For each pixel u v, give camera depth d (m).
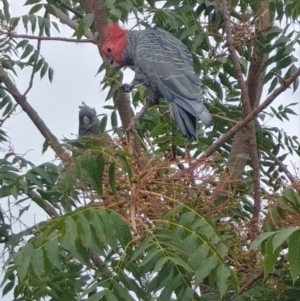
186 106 11.00
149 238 6.97
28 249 7.06
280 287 9.26
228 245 9.26
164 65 11.34
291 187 9.38
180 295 7.04
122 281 7.01
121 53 11.85
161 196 7.44
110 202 7.45
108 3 11.17
